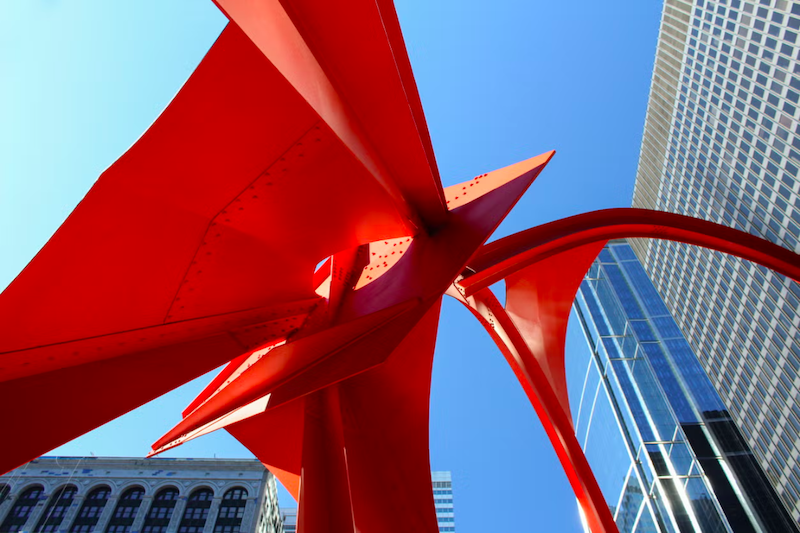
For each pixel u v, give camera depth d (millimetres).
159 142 8375
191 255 9914
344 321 13281
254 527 61156
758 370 73125
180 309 10148
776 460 69188
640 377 78312
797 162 63125
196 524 61844
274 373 12062
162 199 9062
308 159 10102
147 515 62844
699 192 85188
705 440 70000
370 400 16375
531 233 20781
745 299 74750
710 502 63844
